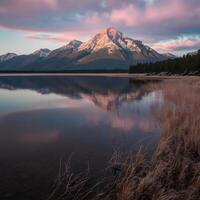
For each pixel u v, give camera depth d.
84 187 7.21
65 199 6.67
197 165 7.57
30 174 7.90
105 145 10.66
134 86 44.19
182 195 6.23
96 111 18.95
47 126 13.97
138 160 8.04
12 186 7.20
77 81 64.62
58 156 9.41
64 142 11.06
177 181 7.02
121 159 8.91
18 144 10.78
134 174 7.34
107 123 14.80
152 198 6.02
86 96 30.12
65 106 21.59
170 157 8.09
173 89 26.03
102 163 8.75
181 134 10.45
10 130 13.05
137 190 6.31
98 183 7.08
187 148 9.30
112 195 6.80
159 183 6.59
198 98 17.58
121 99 26.89
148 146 10.51
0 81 63.84
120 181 7.36
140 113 17.97
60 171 8.09
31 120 15.54
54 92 35.19
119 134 12.38
